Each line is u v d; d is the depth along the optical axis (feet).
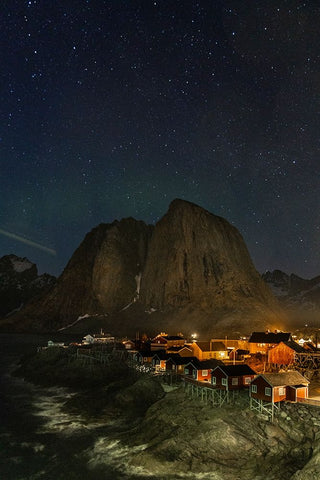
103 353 269.03
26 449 119.65
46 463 109.29
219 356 215.31
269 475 95.25
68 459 111.34
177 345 281.54
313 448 102.01
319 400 122.42
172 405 138.31
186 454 105.50
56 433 133.80
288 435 111.24
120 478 97.96
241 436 109.50
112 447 117.60
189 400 139.85
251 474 96.68
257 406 125.49
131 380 193.16
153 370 208.13
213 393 136.87
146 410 153.89
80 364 236.84
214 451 106.01
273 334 226.58
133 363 236.43
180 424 122.52
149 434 122.72
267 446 107.04
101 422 144.56
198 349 213.87
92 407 162.91
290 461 100.32
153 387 170.60
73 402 171.63
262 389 124.88
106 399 168.66
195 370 161.99
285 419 116.78
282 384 124.36
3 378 241.14
